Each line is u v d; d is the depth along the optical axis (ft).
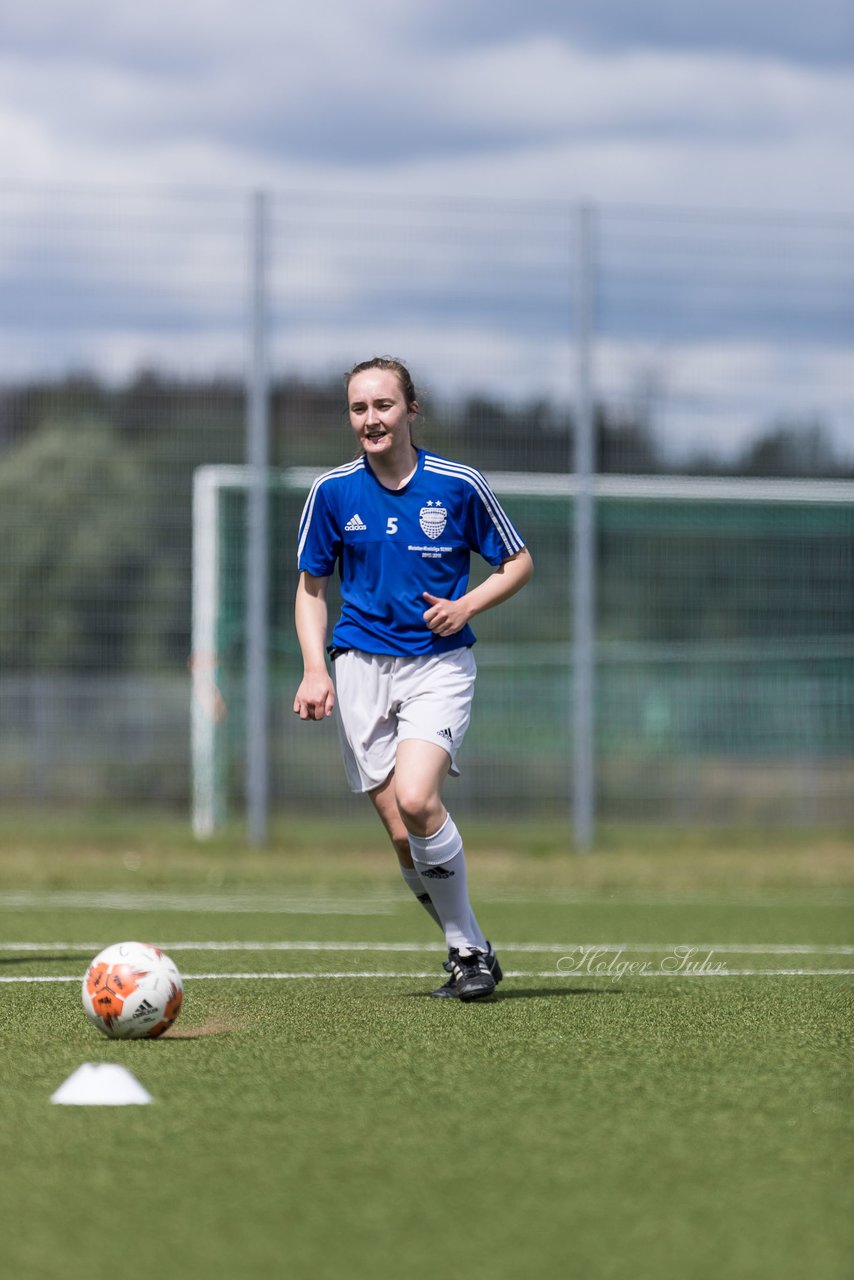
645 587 136.77
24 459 128.16
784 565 138.00
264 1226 24.71
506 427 129.70
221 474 129.49
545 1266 22.84
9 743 128.88
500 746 132.67
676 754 135.74
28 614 129.18
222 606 130.82
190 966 62.34
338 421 129.39
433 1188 26.89
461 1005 49.57
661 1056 39.91
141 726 129.59
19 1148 29.48
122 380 128.67
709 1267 22.89
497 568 52.24
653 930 82.48
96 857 123.65
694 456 133.28
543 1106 33.50
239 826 129.39
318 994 52.44
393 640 50.93
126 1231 24.45
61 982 55.36
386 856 126.31
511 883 115.14
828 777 137.59
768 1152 29.66
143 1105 33.24
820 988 55.62
